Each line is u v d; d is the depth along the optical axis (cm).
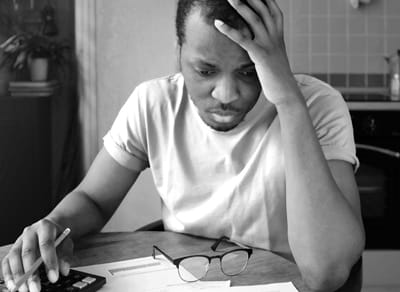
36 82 317
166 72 315
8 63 320
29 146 302
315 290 95
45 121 322
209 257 99
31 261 93
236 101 97
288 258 121
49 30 334
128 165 131
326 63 347
